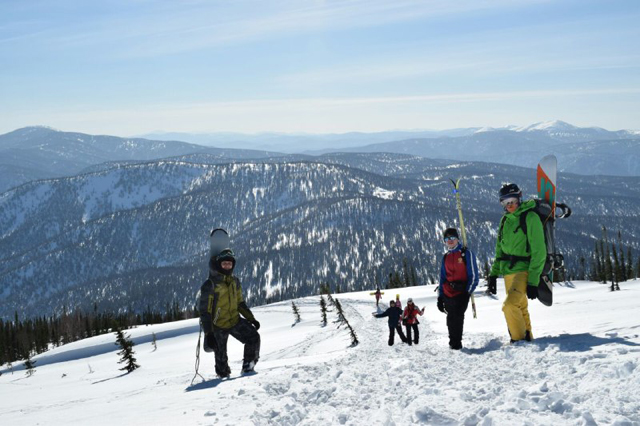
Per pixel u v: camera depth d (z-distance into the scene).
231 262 8.53
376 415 4.41
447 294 8.45
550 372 5.14
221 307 8.54
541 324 10.62
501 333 9.62
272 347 43.62
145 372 26.34
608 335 6.47
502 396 4.47
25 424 5.96
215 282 8.49
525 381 4.98
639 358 4.78
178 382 9.17
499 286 65.00
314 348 34.19
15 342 139.62
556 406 3.94
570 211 7.32
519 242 7.26
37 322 167.25
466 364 6.39
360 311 61.09
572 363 5.29
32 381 43.66
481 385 4.95
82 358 83.25
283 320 73.12
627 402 3.81
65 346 97.88
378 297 63.59
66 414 6.38
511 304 7.26
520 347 6.64
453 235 8.39
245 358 8.66
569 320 10.51
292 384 6.43
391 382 5.93
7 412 8.94
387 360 8.05
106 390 12.73
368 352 11.27
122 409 6.07
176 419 4.99
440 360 7.04
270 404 5.31
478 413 4.07
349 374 6.78
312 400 5.47
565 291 61.03
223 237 8.62
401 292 80.06
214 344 8.55
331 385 6.09
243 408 5.21
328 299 80.75
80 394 13.73
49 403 10.63
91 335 153.50
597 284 75.00
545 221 7.28
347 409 4.90
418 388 5.29
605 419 3.55
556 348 6.10
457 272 8.35
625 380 4.23
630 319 8.33
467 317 19.61
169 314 176.38
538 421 3.70
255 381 6.86
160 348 70.75
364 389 5.75
